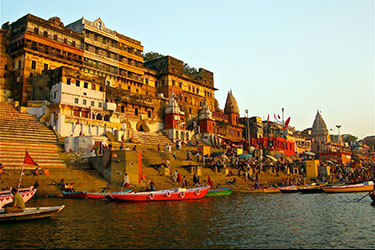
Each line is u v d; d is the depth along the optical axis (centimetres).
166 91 6525
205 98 7519
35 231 1355
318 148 10225
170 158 4125
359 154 11675
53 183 2702
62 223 1529
